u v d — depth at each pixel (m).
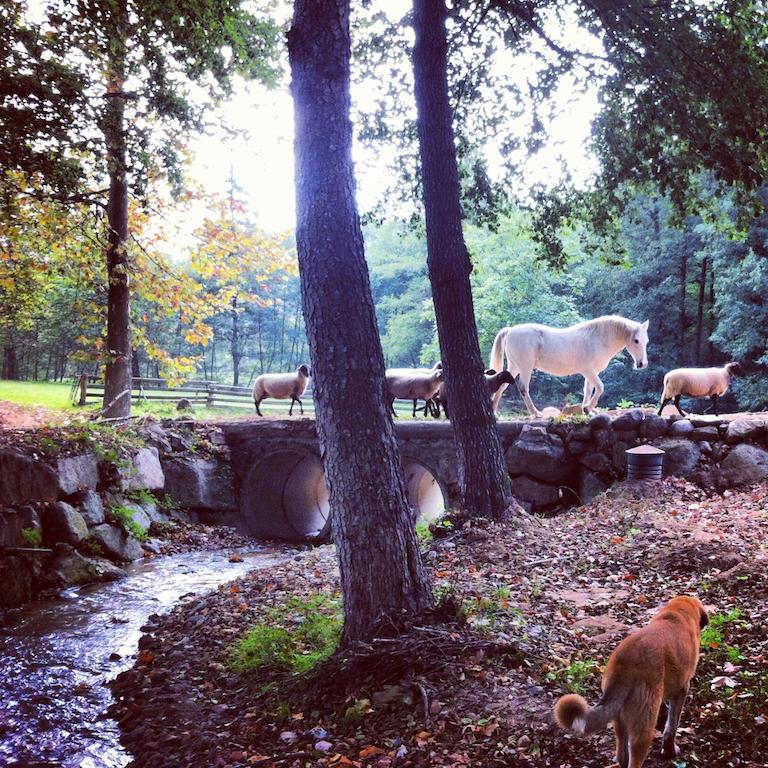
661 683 3.36
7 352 41.72
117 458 13.34
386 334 44.81
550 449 12.81
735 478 11.55
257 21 12.37
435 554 8.72
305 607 7.33
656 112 10.92
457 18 11.79
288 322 54.59
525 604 6.64
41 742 5.55
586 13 11.23
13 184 14.02
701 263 30.75
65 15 12.44
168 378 19.81
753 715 4.03
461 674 5.02
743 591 6.25
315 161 5.69
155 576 11.34
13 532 10.70
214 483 15.52
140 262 18.64
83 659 7.51
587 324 14.53
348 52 5.86
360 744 4.44
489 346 30.27
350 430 5.57
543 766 3.90
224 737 4.94
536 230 13.55
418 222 14.08
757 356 27.47
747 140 10.18
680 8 10.18
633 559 7.98
